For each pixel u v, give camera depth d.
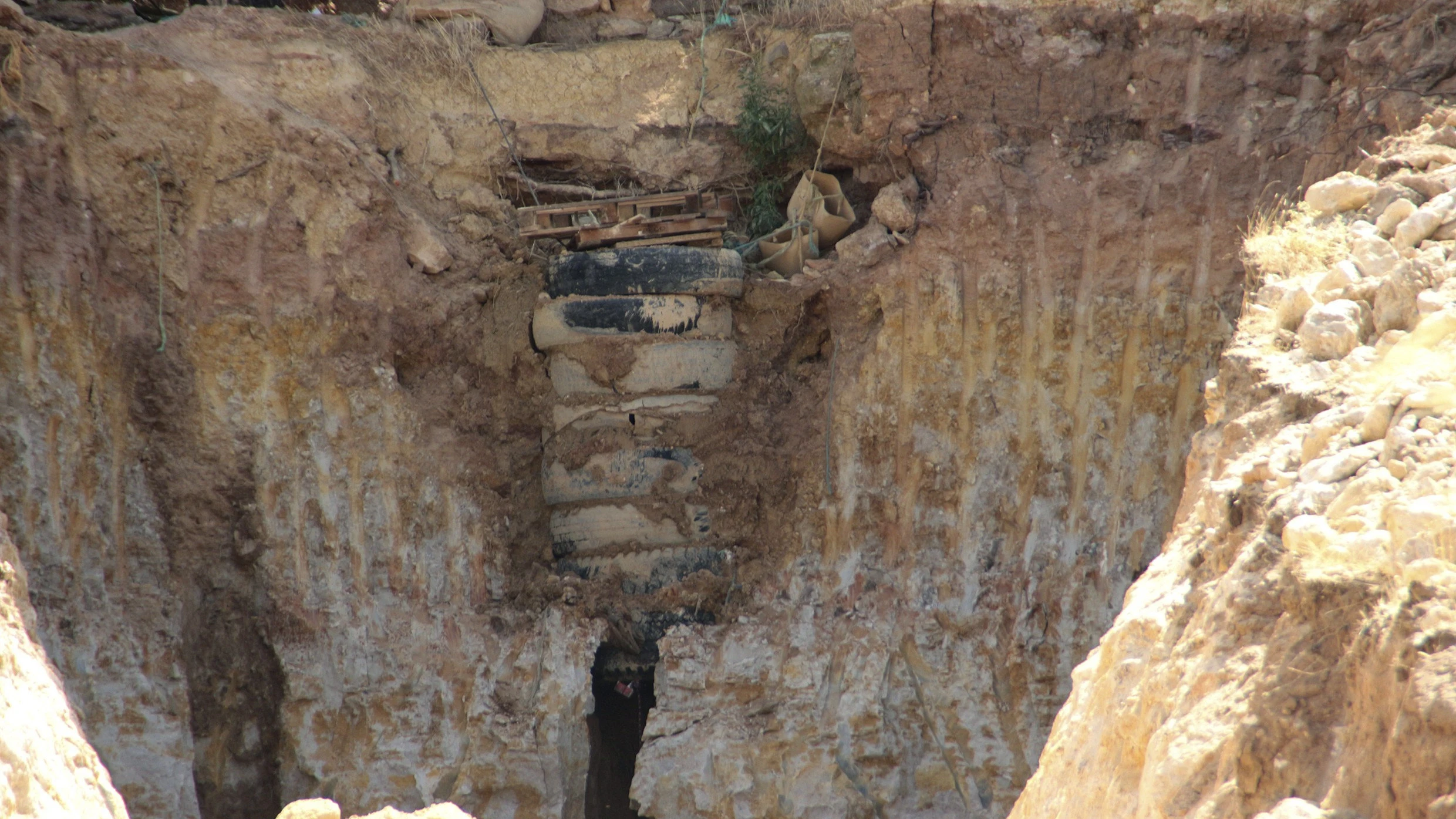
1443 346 13.13
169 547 26.47
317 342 27.56
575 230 29.67
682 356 28.97
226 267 26.98
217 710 26.55
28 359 24.89
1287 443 13.27
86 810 15.87
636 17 32.75
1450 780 7.74
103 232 26.12
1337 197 19.17
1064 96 27.50
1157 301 26.69
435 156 30.02
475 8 31.27
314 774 26.70
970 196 27.91
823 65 29.72
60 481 25.08
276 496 27.39
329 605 27.50
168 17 30.25
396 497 28.25
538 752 27.31
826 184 30.36
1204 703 10.55
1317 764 9.05
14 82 25.02
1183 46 26.62
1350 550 10.12
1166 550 14.84
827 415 29.22
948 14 27.84
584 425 29.38
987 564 28.00
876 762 27.19
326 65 28.58
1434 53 22.39
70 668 24.45
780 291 29.59
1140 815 10.73
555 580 29.16
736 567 29.41
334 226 27.70
